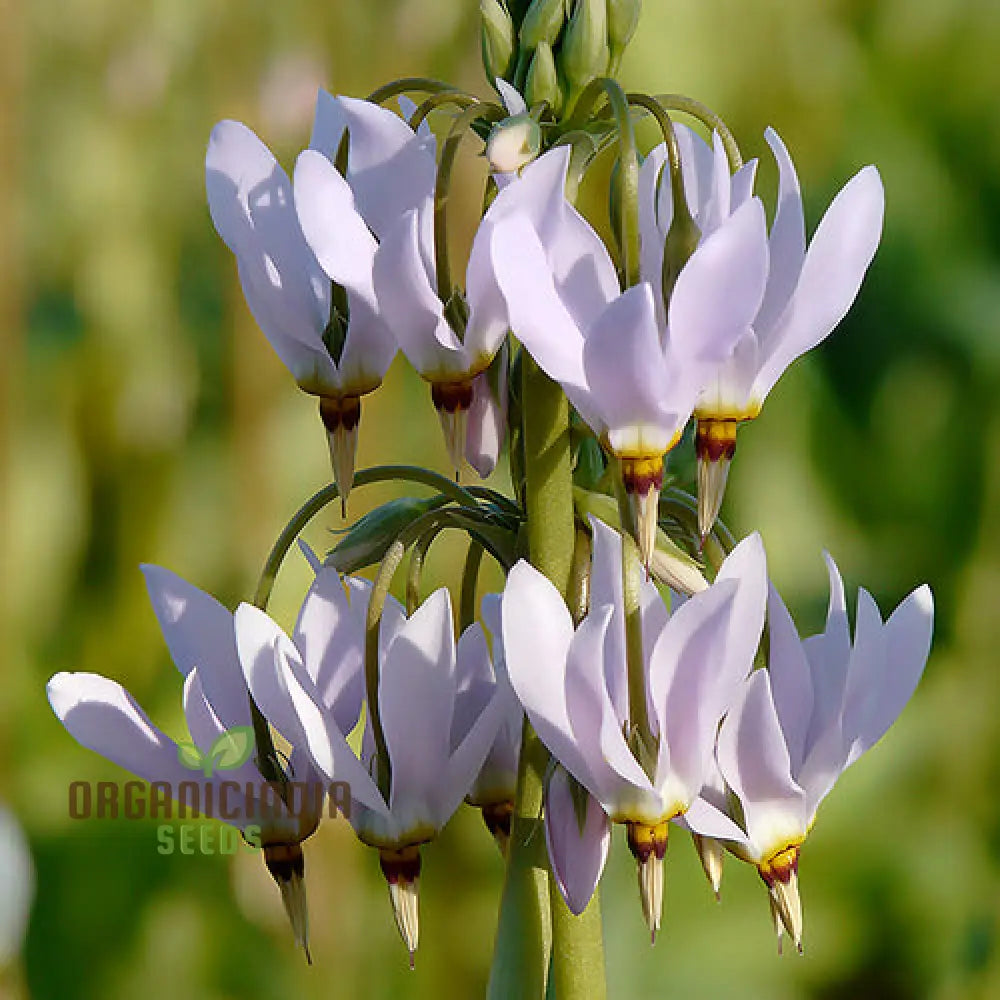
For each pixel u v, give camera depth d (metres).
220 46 0.80
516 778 0.53
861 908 0.87
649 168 0.52
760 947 0.82
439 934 0.79
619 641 0.51
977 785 0.89
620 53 0.52
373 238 0.52
